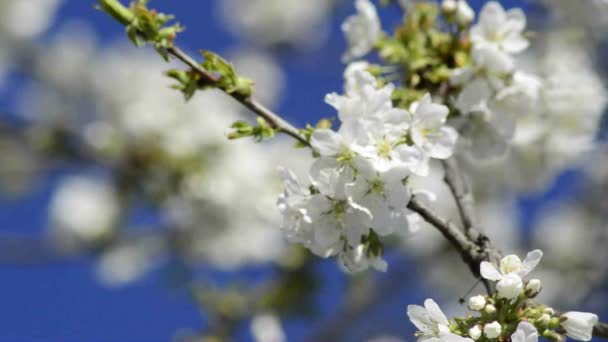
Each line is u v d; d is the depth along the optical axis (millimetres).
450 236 4977
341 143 4617
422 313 4418
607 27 8961
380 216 4648
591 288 10836
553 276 13039
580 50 9141
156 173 12430
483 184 11148
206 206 12500
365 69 6012
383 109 4766
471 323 4398
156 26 4902
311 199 4754
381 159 4625
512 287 4285
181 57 4953
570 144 8898
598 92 8383
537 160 9234
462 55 5930
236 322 11242
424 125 4820
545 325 4371
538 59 9125
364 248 4914
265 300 11117
